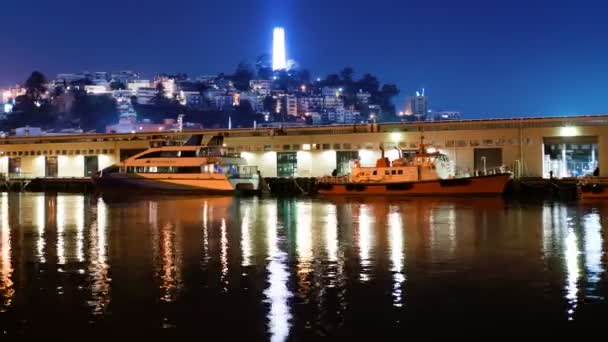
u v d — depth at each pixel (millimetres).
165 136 83188
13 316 15703
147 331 14594
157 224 36188
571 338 13906
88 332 14531
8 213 45250
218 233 31391
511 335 14133
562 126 63094
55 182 80938
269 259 23188
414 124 70125
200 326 14906
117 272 20906
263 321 15242
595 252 24234
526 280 19156
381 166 61312
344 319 15344
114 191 72250
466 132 66250
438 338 14008
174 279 19734
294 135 74500
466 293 17641
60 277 20156
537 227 32750
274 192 69250
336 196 61656
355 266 21641
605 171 61812
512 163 64625
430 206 47750
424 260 22656
